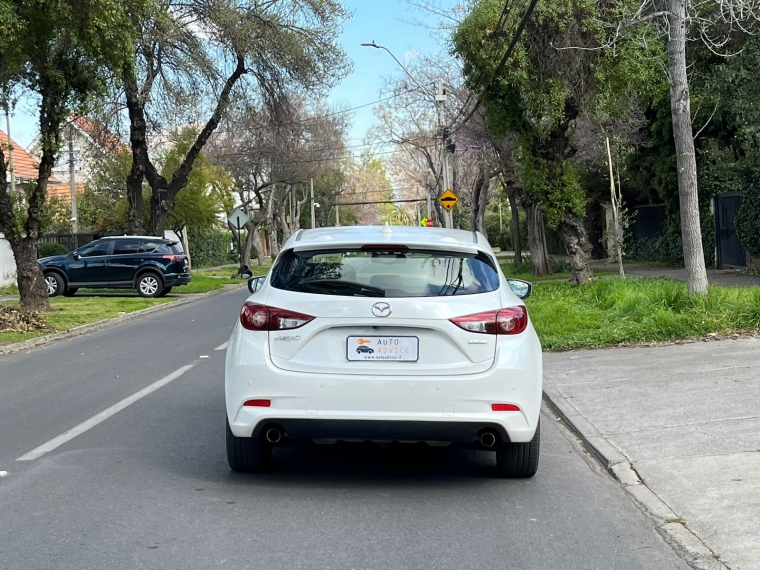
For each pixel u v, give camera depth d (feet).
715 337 37.09
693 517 16.76
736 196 75.56
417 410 17.70
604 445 22.25
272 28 91.15
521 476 20.12
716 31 64.28
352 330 18.02
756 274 68.03
